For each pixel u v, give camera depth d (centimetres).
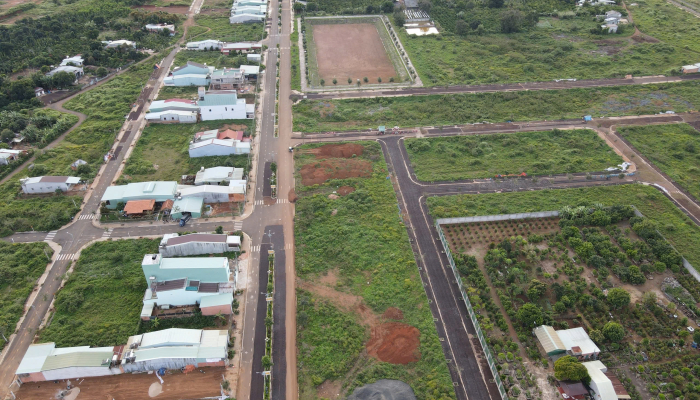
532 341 9069
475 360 8775
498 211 12212
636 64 19188
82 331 9131
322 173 13525
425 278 10412
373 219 11944
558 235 11369
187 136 15025
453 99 16950
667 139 14925
